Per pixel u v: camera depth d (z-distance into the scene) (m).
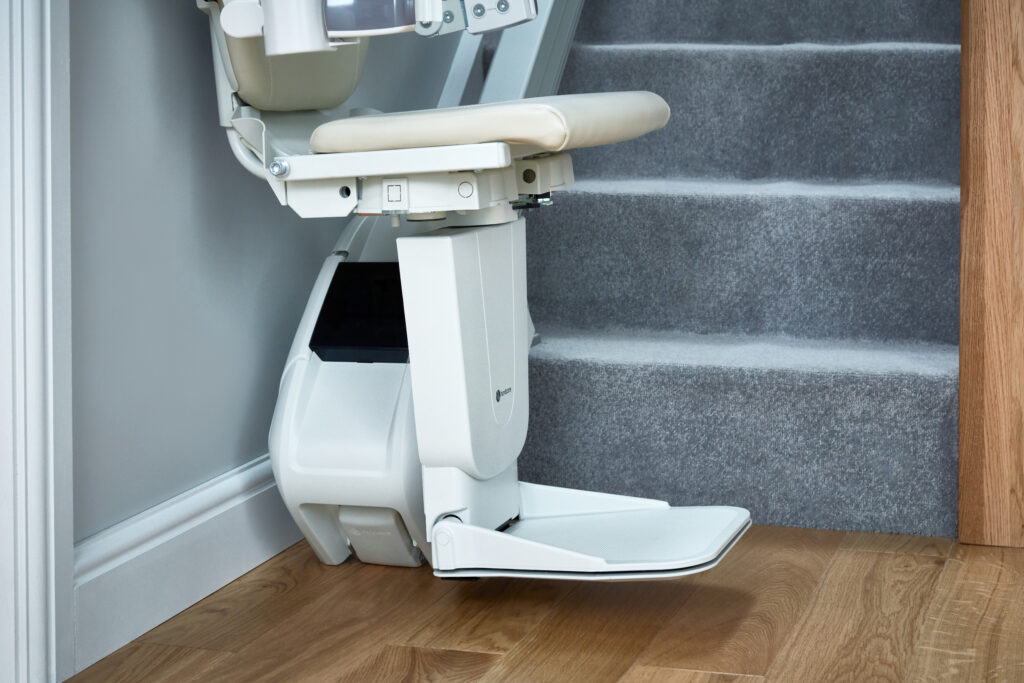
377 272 1.57
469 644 1.35
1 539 1.24
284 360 1.77
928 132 2.09
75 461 1.33
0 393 1.22
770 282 1.96
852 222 1.90
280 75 1.44
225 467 1.62
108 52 1.35
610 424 1.80
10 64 1.18
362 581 1.58
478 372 1.39
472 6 1.25
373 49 2.02
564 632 1.38
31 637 1.24
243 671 1.29
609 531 1.48
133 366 1.42
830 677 1.22
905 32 2.35
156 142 1.44
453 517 1.42
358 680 1.25
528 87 2.09
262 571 1.63
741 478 1.76
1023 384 1.60
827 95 2.13
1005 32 1.57
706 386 1.75
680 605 1.45
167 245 1.47
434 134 1.22
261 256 1.69
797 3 2.39
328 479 1.50
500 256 1.43
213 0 1.37
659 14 2.46
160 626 1.44
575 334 2.02
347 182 1.31
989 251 1.59
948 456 1.67
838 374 1.69
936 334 1.90
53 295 1.23
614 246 2.03
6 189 1.19
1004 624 1.35
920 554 1.61
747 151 2.19
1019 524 1.62
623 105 1.35
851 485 1.71
